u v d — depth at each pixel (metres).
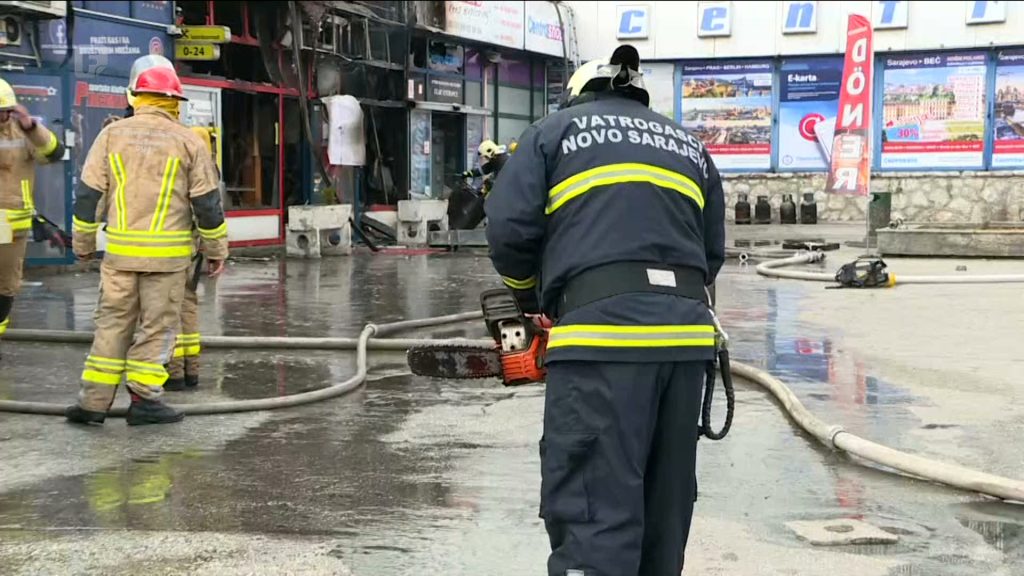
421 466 4.94
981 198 25.41
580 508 2.81
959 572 3.63
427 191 20.53
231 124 16.22
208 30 14.93
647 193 2.94
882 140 26.16
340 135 17.50
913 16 25.44
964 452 5.12
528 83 24.86
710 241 3.24
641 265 2.89
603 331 2.82
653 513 2.98
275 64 17.02
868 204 15.91
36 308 9.90
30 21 12.66
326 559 3.74
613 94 3.13
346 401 6.35
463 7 20.92
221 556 3.76
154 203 5.54
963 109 25.53
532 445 5.33
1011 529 4.08
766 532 4.03
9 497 4.44
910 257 15.88
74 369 7.21
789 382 6.79
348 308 10.23
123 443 5.33
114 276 5.56
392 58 19.55
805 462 5.00
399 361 7.66
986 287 12.01
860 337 8.57
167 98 5.72
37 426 5.66
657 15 26.70
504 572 3.65
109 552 3.79
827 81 26.17
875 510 4.30
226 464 4.96
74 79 13.14
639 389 2.82
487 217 3.02
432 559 3.76
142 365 5.64
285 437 5.48
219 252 5.84
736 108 26.89
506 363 3.21
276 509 4.30
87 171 5.54
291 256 16.02
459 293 11.48
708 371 3.11
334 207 16.31
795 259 14.87
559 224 2.96
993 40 24.91
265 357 7.79
